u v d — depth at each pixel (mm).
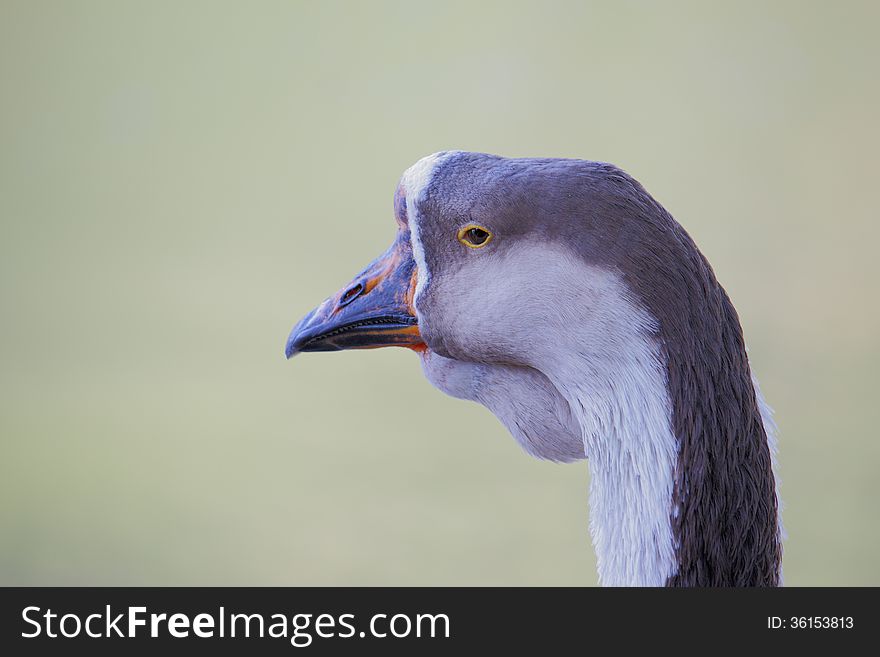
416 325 4570
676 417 4125
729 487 4191
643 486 4168
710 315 4199
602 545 4266
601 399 4223
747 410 4254
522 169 4316
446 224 4371
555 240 4215
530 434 4582
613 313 4160
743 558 4207
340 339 4672
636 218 4152
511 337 4316
